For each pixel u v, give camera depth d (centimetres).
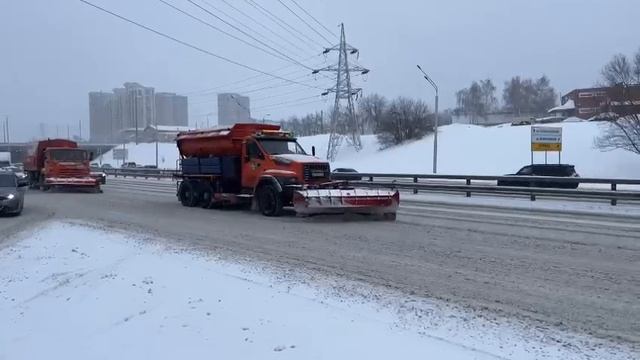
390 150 7069
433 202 2328
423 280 852
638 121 5025
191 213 1919
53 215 1920
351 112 7481
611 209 1959
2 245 1320
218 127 2100
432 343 564
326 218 1697
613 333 603
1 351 655
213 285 807
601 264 969
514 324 633
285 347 565
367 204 1619
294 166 1755
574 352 545
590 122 6862
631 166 5069
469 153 6281
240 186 1986
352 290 784
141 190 3469
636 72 5150
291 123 11400
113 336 657
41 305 816
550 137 3991
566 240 1243
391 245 1184
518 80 14062
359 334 590
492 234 1343
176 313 698
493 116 12675
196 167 2178
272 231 1416
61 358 612
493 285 820
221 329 631
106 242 1247
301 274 888
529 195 2498
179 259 1013
